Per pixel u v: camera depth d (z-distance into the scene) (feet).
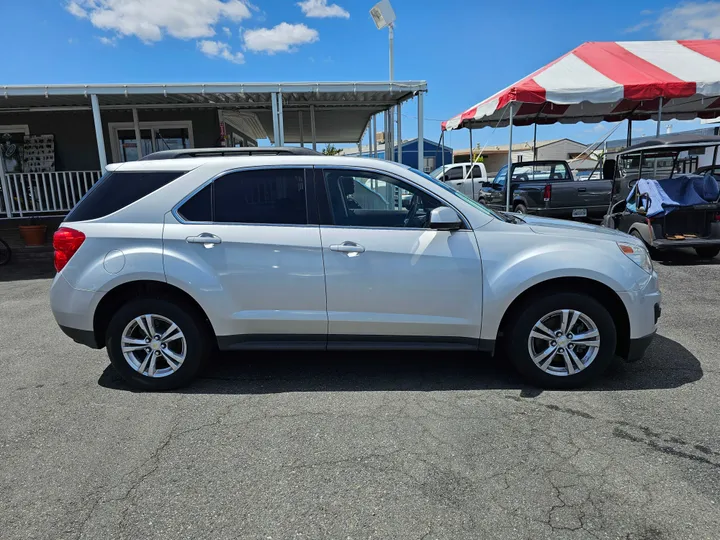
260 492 8.38
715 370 12.88
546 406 11.16
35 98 30.14
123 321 12.10
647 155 28.86
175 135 40.60
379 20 33.68
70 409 11.56
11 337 17.33
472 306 11.75
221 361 14.32
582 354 11.95
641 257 11.91
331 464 9.12
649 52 38.29
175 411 11.35
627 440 9.69
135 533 7.48
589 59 37.04
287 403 11.62
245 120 44.06
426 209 12.20
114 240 11.85
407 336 12.03
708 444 9.48
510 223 12.32
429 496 8.18
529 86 32.78
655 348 14.55
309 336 12.12
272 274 11.76
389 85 28.94
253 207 12.08
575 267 11.36
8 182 35.55
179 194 12.07
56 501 8.25
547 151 135.74
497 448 9.52
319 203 12.06
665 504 7.85
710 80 32.48
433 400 11.59
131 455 9.59
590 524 7.46
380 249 11.65
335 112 40.65
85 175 37.45
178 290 12.16
